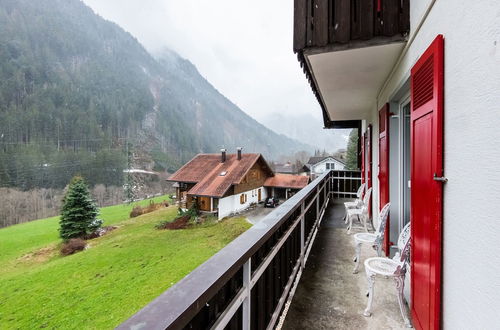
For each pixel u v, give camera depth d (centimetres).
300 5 232
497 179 88
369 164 504
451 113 124
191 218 1858
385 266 211
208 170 2225
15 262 1356
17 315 759
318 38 225
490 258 92
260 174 2458
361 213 411
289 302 214
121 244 1447
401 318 197
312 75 293
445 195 131
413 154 178
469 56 107
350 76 296
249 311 113
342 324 191
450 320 125
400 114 289
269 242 151
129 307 739
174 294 67
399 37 206
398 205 301
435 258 137
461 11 114
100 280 959
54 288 927
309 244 323
